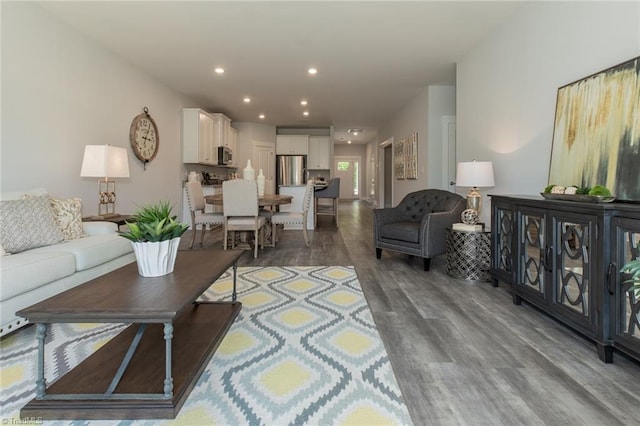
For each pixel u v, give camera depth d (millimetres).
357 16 3193
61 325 2092
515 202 2443
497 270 2789
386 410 1317
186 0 2934
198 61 4379
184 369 1470
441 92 5504
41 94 3088
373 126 9617
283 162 9500
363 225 6945
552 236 2021
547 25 2666
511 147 3176
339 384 1492
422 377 1545
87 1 2953
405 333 2006
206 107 7039
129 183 4500
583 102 2232
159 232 1680
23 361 1676
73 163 3480
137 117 4590
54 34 3207
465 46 3877
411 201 4156
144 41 3752
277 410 1319
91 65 3709
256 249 4027
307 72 4797
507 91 3234
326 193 7152
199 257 2145
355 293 2736
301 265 3658
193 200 4512
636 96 1828
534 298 2223
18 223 2246
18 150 2881
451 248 3209
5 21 2742
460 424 1238
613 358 1694
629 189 1847
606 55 2113
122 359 1550
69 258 2225
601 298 1642
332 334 1992
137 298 1380
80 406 1249
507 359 1702
